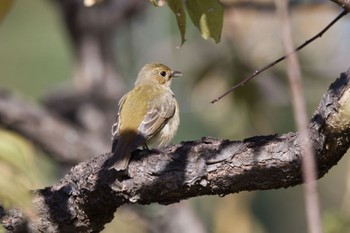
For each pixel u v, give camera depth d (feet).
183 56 46.19
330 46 45.47
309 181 15.55
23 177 18.44
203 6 21.27
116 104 53.11
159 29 55.47
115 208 23.70
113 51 54.34
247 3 43.19
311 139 20.45
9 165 18.35
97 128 52.13
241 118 44.78
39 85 62.95
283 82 43.65
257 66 43.60
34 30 63.26
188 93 46.24
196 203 55.72
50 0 55.21
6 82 62.75
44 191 24.31
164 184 22.26
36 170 24.84
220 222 45.65
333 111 20.08
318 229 14.78
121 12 53.78
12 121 45.62
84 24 53.31
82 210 23.91
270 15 43.42
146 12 55.16
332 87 20.27
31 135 46.24
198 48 45.57
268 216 61.26
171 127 31.32
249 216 45.55
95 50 53.67
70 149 46.75
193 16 21.36
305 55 45.29
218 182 21.94
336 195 56.70
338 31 45.44
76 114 52.54
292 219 61.16
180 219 47.98
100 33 53.78
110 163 22.61
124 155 22.61
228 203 45.50
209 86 44.78
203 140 22.31
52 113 47.26
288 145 20.99
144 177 22.38
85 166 23.66
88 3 24.07
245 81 19.80
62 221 24.08
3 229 24.03
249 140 21.75
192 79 44.98
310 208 15.03
